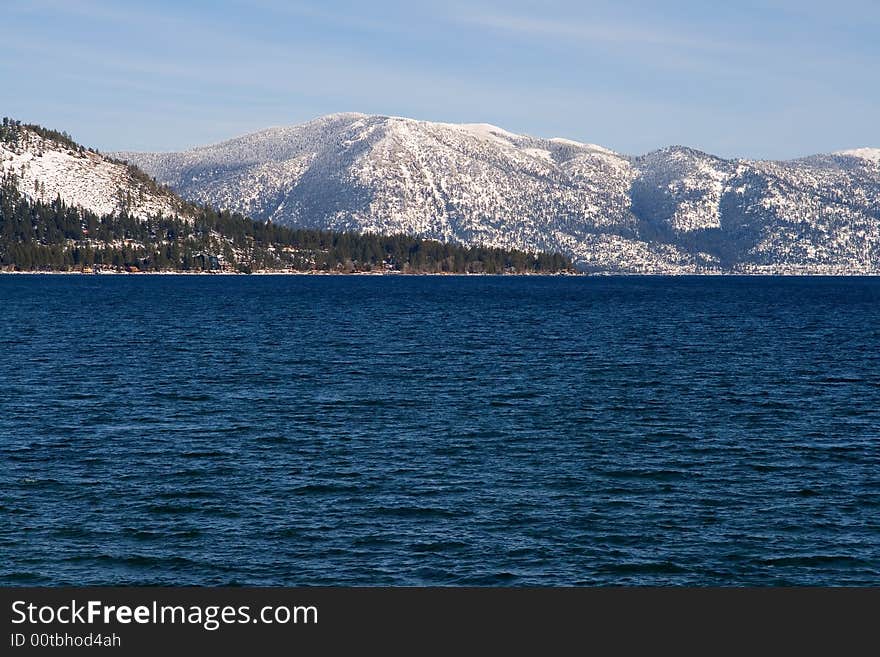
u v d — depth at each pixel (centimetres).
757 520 4559
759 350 12075
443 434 6419
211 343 12644
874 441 6259
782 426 6750
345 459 5678
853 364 10494
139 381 8812
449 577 3894
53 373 9319
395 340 13238
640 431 6562
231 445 6044
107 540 4253
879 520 4569
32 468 5409
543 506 4753
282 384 8681
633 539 4300
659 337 14050
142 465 5506
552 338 13762
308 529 4400
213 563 4009
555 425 6762
